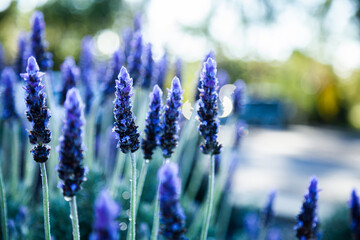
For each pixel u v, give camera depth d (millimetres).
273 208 462
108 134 539
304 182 1356
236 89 519
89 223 415
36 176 546
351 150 2340
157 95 291
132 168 282
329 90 4367
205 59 405
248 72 3867
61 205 421
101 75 587
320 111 4434
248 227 570
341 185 1368
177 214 231
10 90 440
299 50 3932
